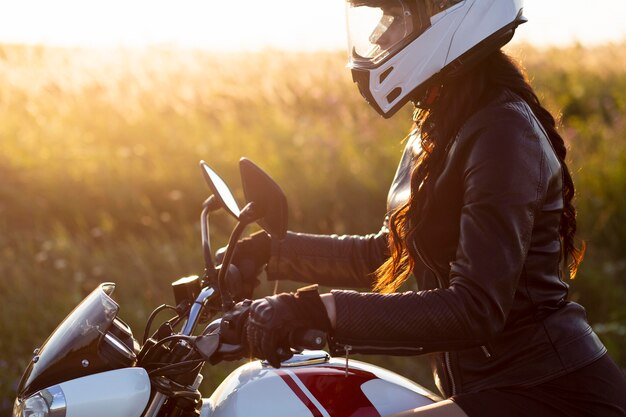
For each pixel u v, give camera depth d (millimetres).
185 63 11836
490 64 1963
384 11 1992
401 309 1710
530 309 1876
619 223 6301
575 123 9406
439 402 1866
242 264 2184
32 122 8969
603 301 5176
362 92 2066
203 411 1914
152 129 8703
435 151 1934
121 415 1691
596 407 1866
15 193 6793
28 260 5367
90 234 6207
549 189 1870
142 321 4484
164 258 5367
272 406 1860
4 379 3938
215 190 1910
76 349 1732
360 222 6402
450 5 1932
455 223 1920
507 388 1875
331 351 1725
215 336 1704
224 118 9297
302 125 9094
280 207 1774
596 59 13414
